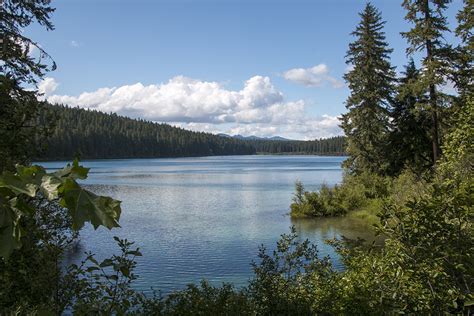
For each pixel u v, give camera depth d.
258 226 25.12
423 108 26.00
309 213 28.92
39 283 5.08
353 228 24.16
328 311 6.13
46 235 5.59
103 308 4.55
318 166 114.31
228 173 80.06
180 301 7.02
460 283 4.24
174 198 39.94
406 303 4.30
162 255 17.84
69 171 1.25
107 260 4.55
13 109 6.14
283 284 7.05
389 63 34.09
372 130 33.44
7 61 9.17
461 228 4.18
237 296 6.84
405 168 31.55
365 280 5.13
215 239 21.28
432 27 25.03
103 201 1.21
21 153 5.98
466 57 24.72
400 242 4.32
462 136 11.69
